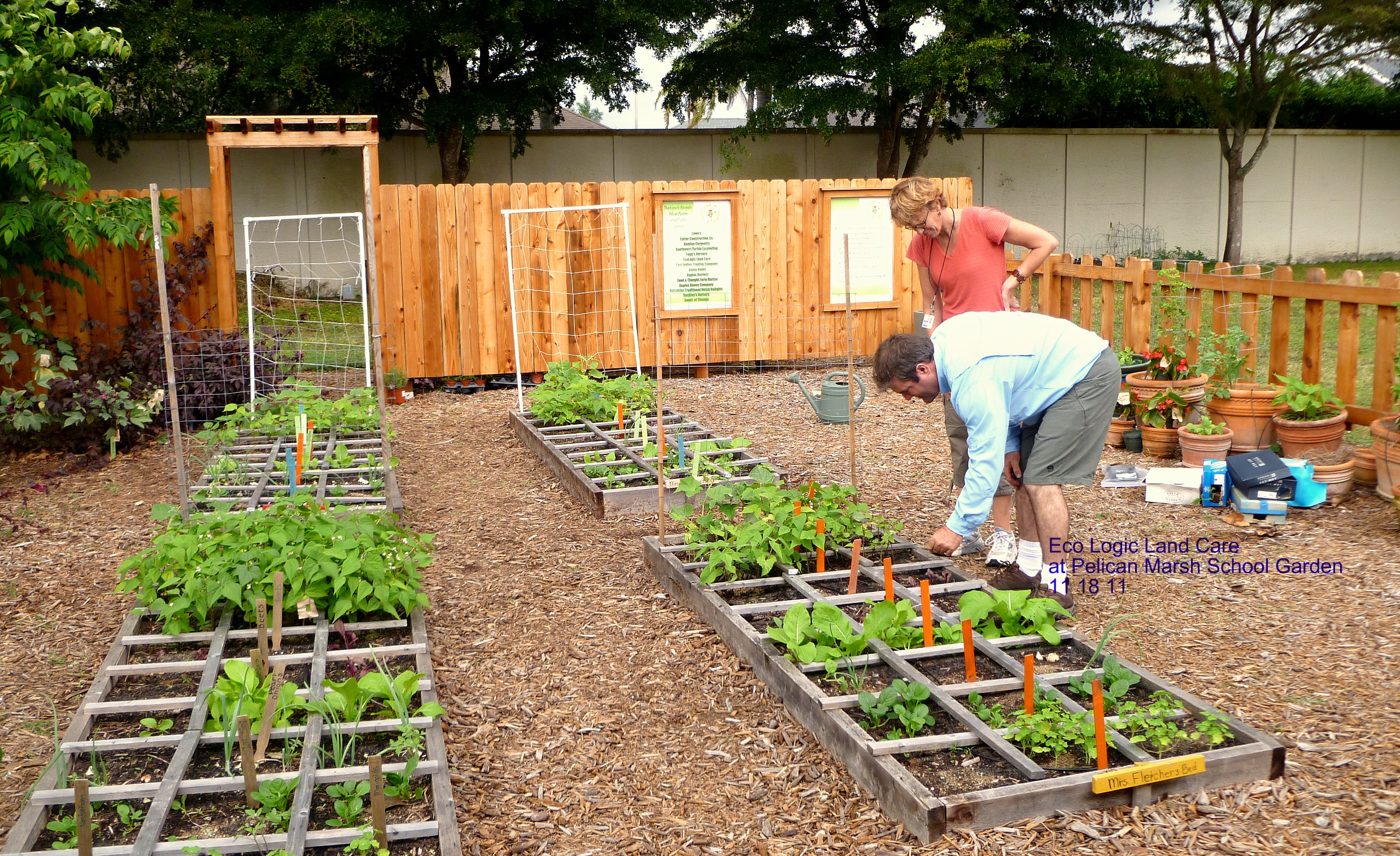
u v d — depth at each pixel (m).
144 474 7.16
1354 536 5.27
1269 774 3.15
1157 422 6.91
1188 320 7.82
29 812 3.00
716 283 10.56
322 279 17.30
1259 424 6.38
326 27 13.58
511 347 10.18
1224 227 22.64
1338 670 3.86
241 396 8.54
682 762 3.52
